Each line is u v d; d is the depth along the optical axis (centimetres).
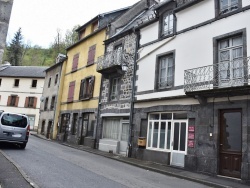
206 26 1177
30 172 767
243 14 1038
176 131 1229
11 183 629
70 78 2428
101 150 1691
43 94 3030
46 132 2630
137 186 719
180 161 1173
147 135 1378
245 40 1008
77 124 2086
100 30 2039
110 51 1808
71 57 2503
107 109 1742
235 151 977
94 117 1877
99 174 839
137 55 1572
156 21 1478
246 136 935
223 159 1010
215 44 1118
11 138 1272
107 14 2170
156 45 1440
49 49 6644
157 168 1098
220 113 1059
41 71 4441
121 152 1544
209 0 1191
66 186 642
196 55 1191
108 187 670
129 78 1588
